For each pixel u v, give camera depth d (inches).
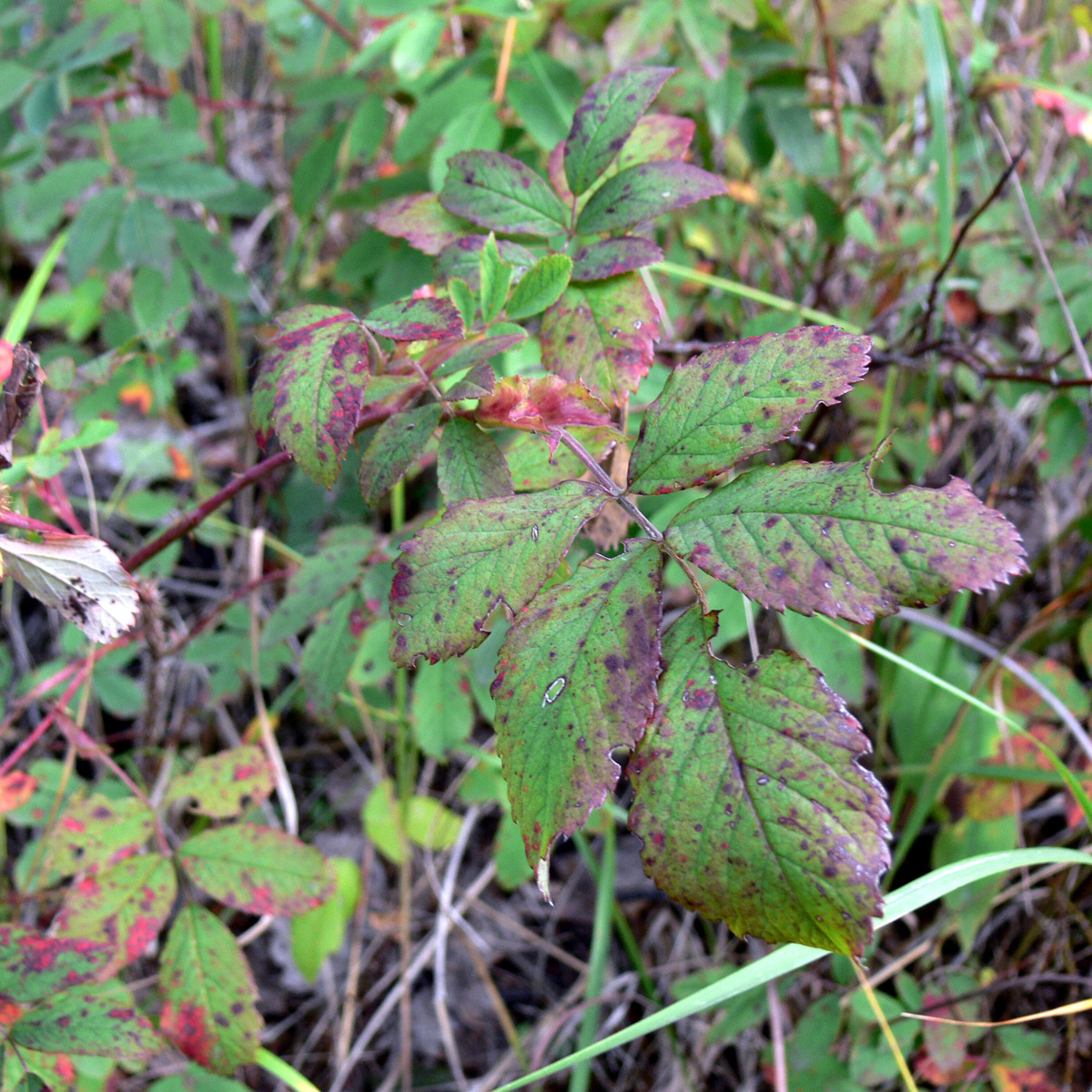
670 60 16.8
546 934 19.0
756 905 7.4
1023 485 21.0
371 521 20.2
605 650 7.8
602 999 14.9
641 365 9.7
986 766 14.4
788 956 10.0
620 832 19.5
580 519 8.2
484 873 18.5
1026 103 22.5
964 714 15.0
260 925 15.2
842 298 21.8
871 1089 14.9
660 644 7.8
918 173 19.2
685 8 14.9
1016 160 13.3
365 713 17.5
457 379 10.0
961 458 21.3
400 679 16.2
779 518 7.8
